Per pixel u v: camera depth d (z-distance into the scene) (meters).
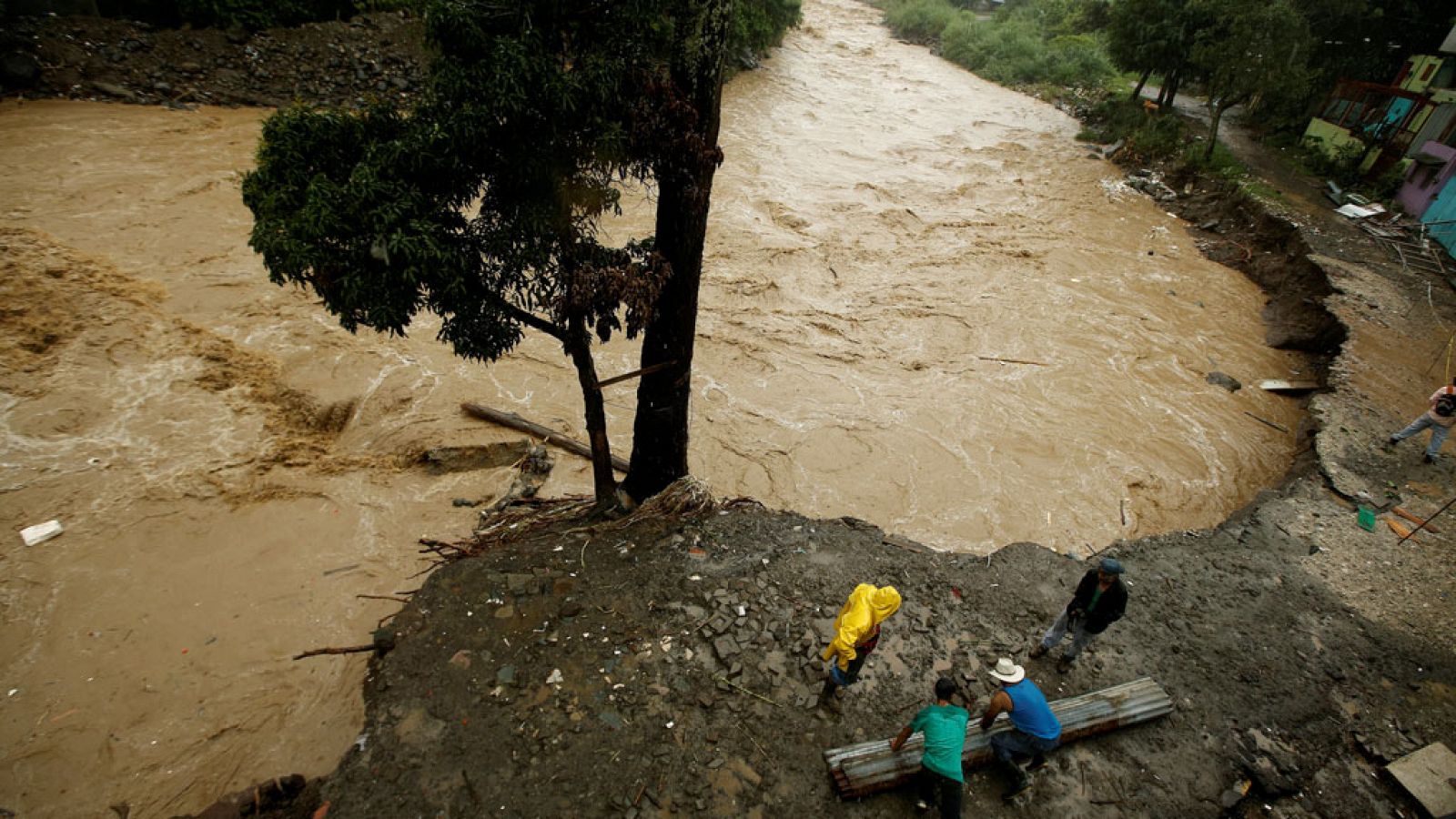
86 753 6.90
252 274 15.30
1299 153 27.45
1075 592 7.54
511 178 5.87
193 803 6.52
